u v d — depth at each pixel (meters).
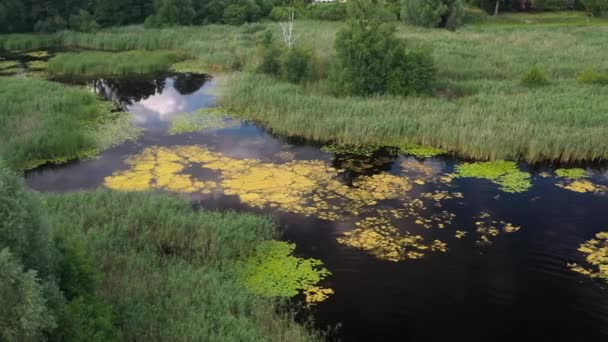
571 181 19.22
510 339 11.09
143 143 23.06
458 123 22.80
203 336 9.47
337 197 17.73
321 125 23.47
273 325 10.66
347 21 28.72
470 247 14.64
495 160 21.12
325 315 11.67
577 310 12.03
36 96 27.23
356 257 14.03
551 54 37.53
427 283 12.95
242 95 28.59
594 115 23.47
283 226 15.66
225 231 13.98
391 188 18.50
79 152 21.73
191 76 37.94
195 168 20.16
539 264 13.83
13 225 7.36
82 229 13.42
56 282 8.34
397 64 28.14
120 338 8.58
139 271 11.65
